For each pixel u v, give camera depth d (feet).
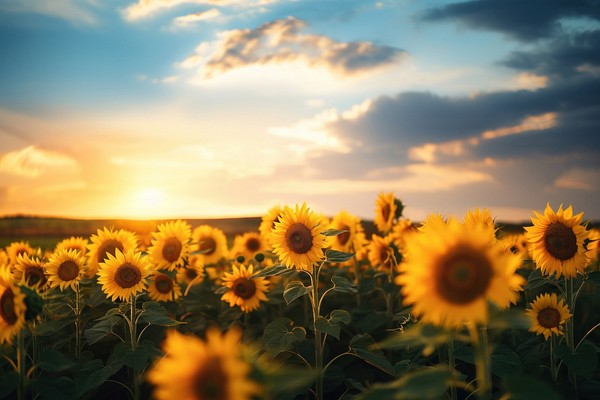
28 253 8.21
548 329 5.68
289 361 6.71
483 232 2.90
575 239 5.45
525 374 5.75
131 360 5.61
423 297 2.86
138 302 7.66
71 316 6.95
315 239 5.95
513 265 2.91
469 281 2.80
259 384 2.34
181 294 8.43
